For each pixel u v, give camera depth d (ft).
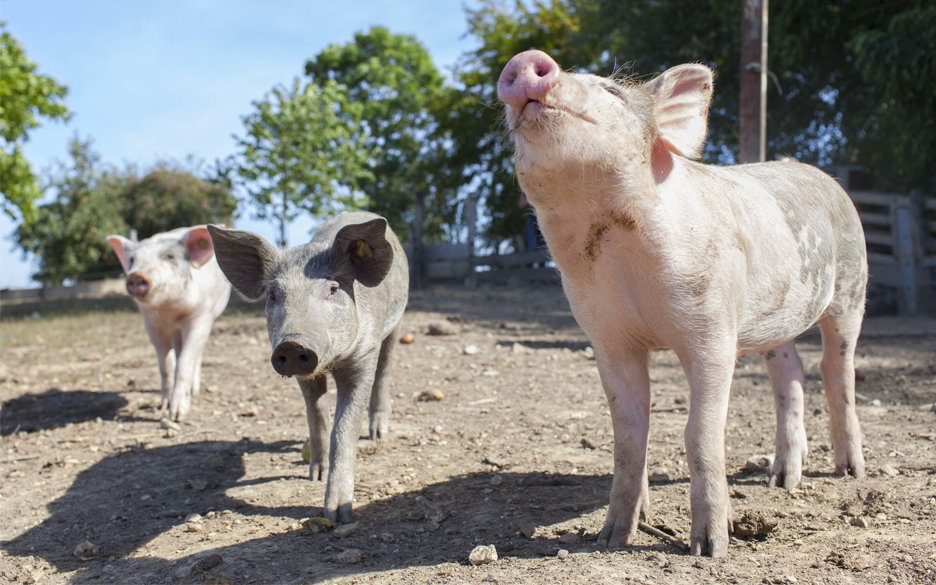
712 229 10.39
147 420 23.18
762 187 12.78
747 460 15.43
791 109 60.39
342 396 14.39
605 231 9.86
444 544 11.87
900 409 19.60
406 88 124.36
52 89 70.49
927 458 14.92
